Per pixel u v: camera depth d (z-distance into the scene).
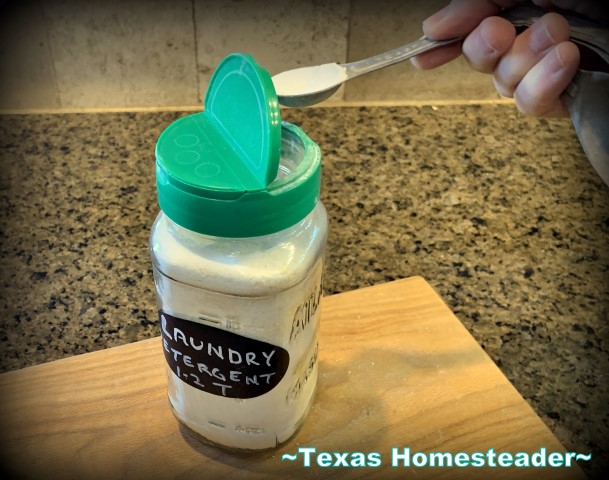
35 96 0.89
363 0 0.83
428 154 0.84
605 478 0.49
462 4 0.47
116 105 0.91
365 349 0.55
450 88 0.93
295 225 0.40
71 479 0.45
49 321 0.60
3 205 0.74
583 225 0.73
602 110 0.44
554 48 0.43
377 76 0.91
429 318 0.57
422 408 0.50
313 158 0.40
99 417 0.49
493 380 0.52
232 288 0.38
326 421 0.49
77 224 0.71
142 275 0.65
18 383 0.51
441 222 0.73
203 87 0.90
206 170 0.37
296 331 0.42
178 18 0.83
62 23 0.83
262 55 0.87
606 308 0.63
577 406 0.54
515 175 0.81
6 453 0.47
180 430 0.49
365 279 0.65
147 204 0.74
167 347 0.44
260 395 0.43
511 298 0.64
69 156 0.82
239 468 0.46
